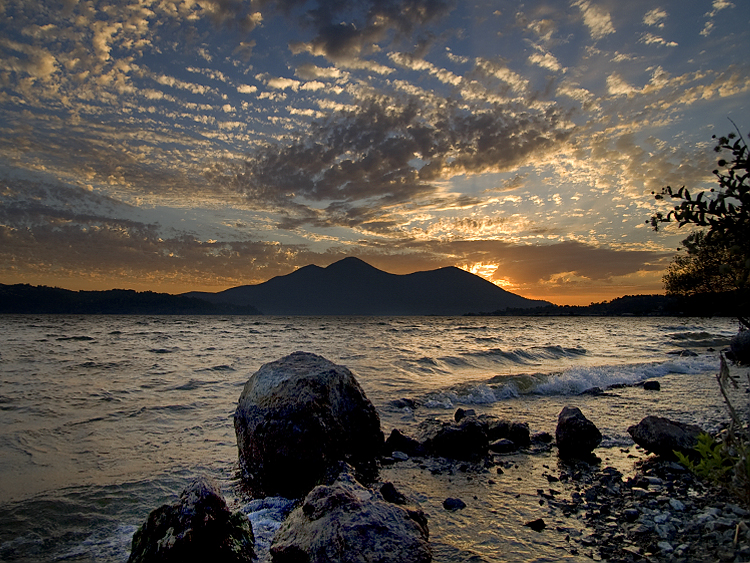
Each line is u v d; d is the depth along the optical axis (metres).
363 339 21.45
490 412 6.80
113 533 3.50
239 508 3.91
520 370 11.29
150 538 3.04
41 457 4.76
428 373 10.58
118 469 4.53
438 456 5.04
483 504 3.89
